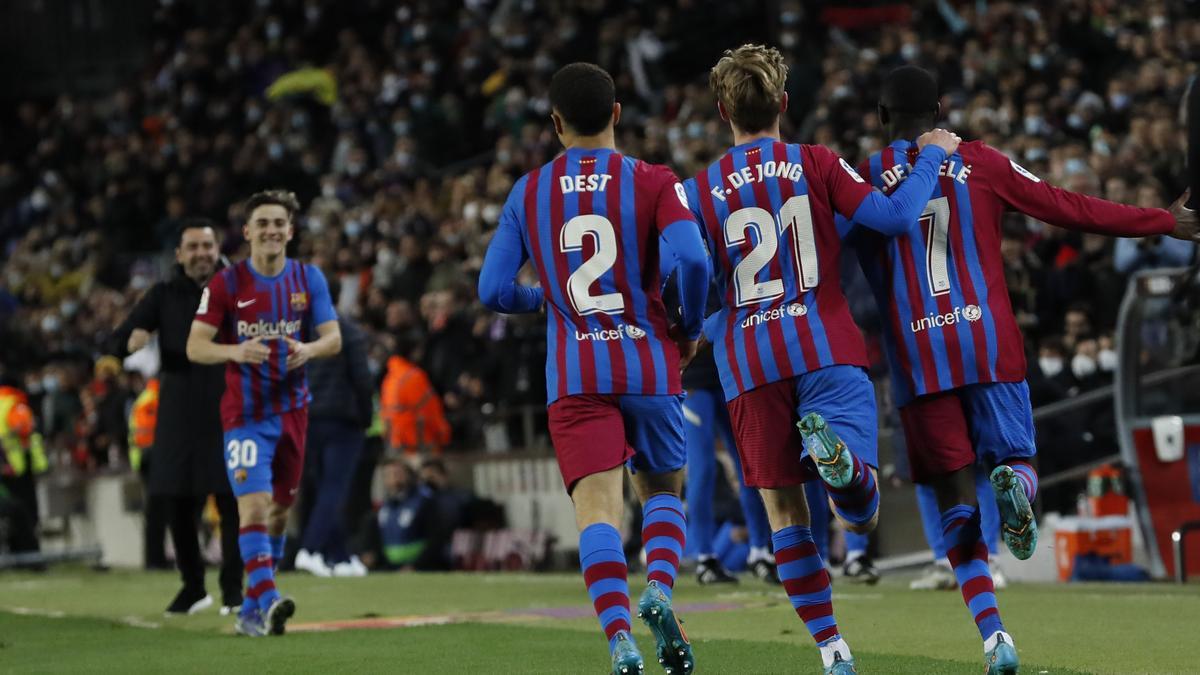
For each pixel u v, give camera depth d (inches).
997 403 732.0
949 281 737.6
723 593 1291.8
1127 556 1438.2
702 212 731.4
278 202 1082.1
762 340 709.3
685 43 2965.1
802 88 2615.7
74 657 981.2
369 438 1964.8
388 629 1081.4
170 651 994.7
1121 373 1465.3
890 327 748.0
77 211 3585.1
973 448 741.3
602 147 715.4
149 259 3193.9
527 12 3206.2
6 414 2201.0
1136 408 1459.2
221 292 1072.8
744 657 866.8
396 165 2896.2
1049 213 745.0
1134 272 1711.4
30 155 3961.6
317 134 3363.7
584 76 714.2
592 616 1127.0
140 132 3698.3
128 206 3358.8
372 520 1959.9
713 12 2977.4
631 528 1752.0
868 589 1302.9
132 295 2940.5
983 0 2736.2
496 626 1075.3
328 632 1076.5
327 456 1744.6
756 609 1141.1
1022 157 2039.9
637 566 1732.3
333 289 1734.7
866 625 1011.9
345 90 3334.2
